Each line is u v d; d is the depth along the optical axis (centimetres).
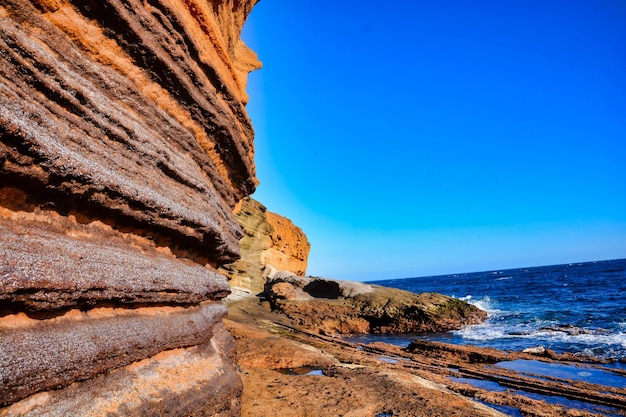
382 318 3122
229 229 949
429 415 791
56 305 355
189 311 646
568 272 11744
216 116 816
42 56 402
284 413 735
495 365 1532
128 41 566
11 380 289
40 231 384
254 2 1256
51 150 374
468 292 6956
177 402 488
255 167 1256
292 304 3275
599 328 2345
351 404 818
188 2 722
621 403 1007
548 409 938
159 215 575
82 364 367
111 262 454
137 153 554
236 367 930
